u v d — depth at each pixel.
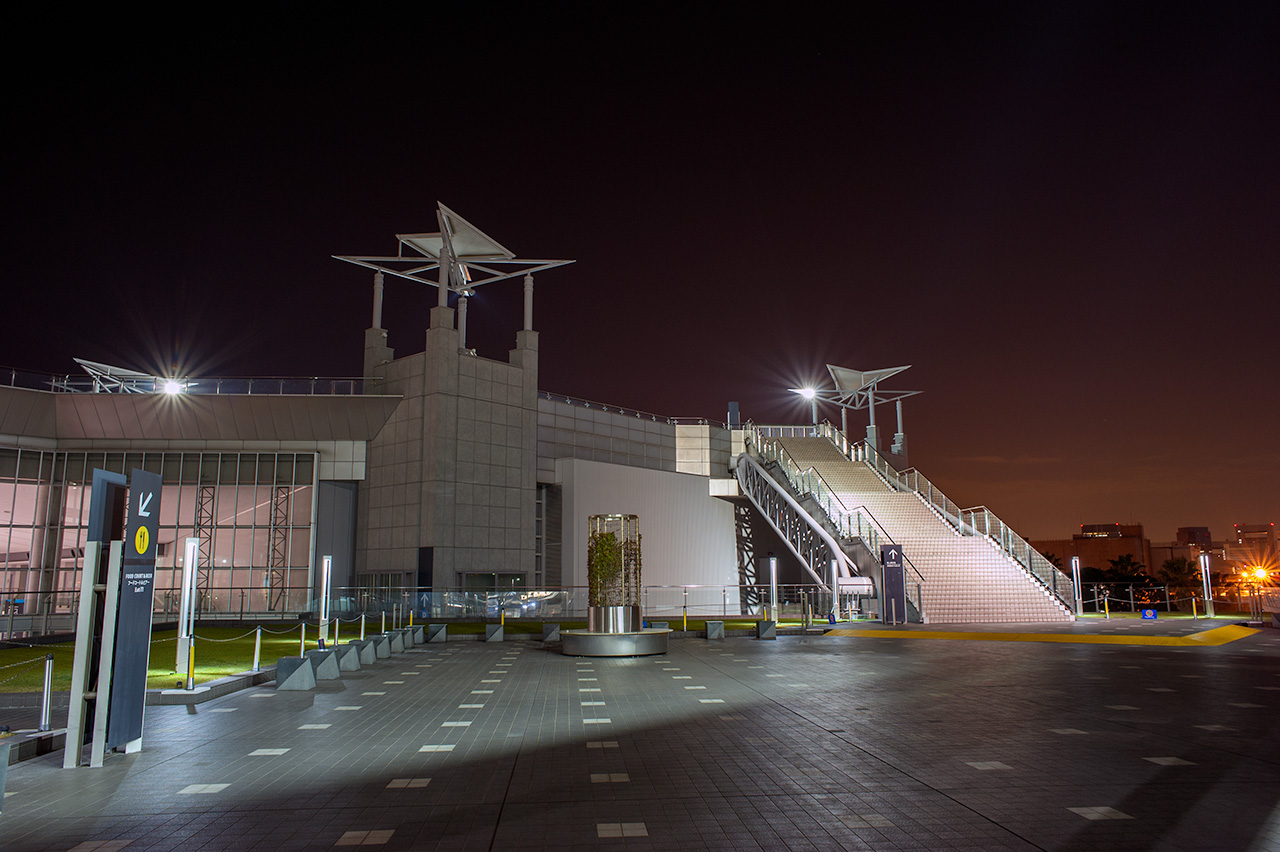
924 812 6.64
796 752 9.02
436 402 43.72
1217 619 32.22
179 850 5.86
